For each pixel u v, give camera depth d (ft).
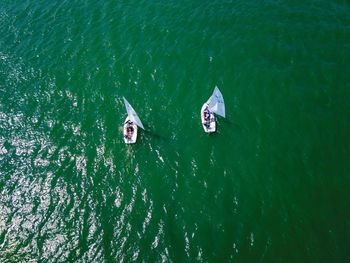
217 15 154.92
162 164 110.93
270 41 142.41
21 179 110.22
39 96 132.57
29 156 115.75
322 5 154.92
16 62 144.97
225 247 92.73
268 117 120.06
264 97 125.39
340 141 112.47
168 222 98.48
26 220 101.19
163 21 154.20
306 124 117.19
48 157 115.14
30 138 120.47
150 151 114.11
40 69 141.38
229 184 105.29
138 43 146.30
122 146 116.16
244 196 102.37
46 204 104.27
